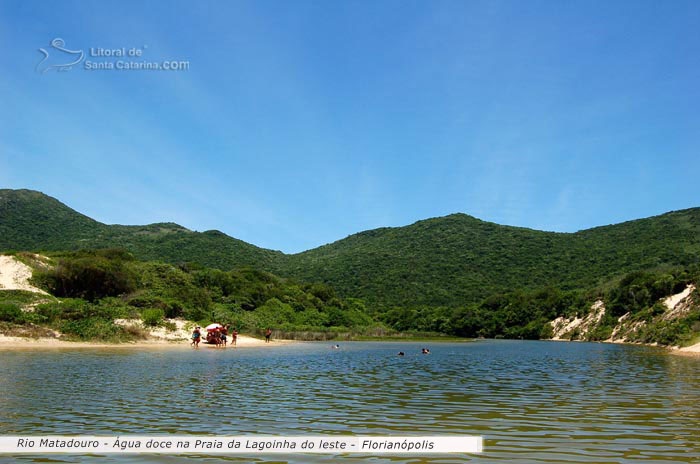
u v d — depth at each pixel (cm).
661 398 1841
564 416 1501
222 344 5050
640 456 1076
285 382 2266
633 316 7838
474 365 3344
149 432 1281
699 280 6394
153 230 19450
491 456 1086
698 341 4881
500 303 11644
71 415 1454
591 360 3769
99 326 4569
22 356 3162
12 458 1067
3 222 16825
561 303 10412
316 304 11019
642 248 13338
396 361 3656
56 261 6962
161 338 4884
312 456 1096
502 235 17538
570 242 15662
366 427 1355
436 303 13462
